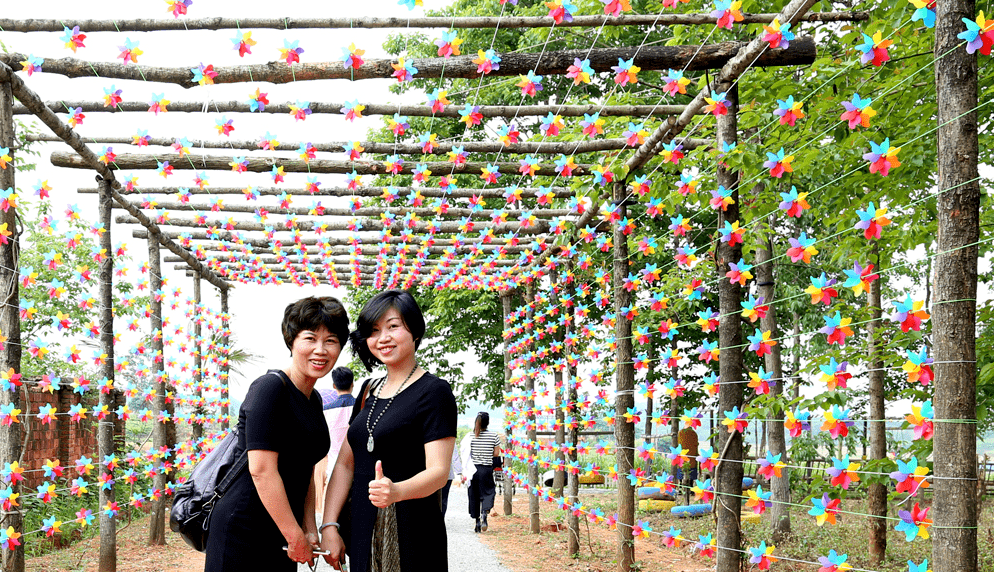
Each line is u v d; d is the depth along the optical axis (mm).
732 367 3959
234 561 2617
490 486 9023
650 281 5348
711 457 4000
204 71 4145
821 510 3021
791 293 10086
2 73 4090
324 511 2816
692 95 6738
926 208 5398
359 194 6594
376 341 2725
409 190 6219
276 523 2572
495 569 6410
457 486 16547
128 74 4168
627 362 5727
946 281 2477
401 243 8531
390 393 2725
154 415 7820
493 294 14203
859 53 4855
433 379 2713
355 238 8109
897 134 5301
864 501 10648
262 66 4145
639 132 5008
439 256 10562
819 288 3010
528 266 9180
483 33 13078
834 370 2984
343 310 2826
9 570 3912
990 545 7086
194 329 9906
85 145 5492
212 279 10617
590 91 12445
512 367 10062
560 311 9242
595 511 6445
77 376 5770
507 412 10195
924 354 2613
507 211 6699
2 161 4059
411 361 2785
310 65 4137
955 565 2396
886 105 5195
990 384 4625
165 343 8320
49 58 4145
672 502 10898
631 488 5699
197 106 4664
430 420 2621
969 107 2459
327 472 6359
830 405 4723
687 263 4723
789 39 3496
